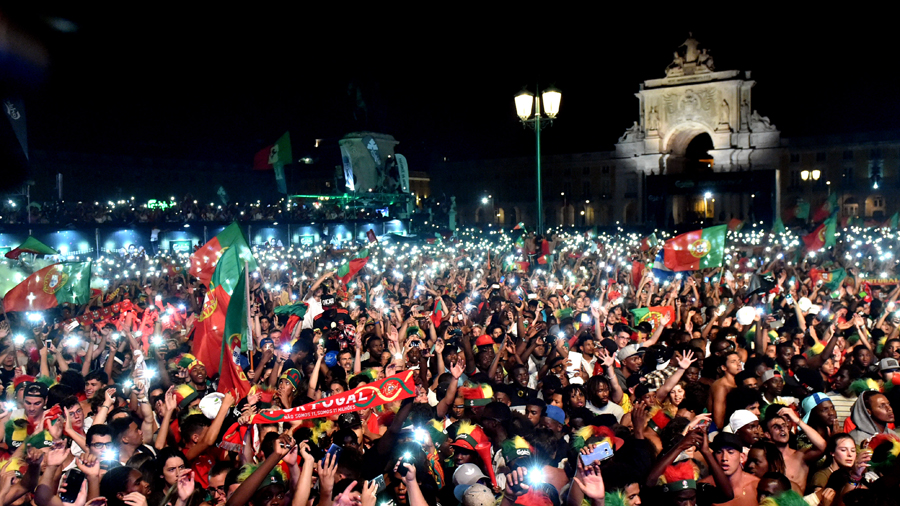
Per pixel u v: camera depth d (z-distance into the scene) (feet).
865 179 284.00
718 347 32.53
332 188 264.93
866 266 86.48
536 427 25.02
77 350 38.65
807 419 25.12
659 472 19.01
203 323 33.81
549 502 18.38
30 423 24.59
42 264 61.31
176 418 26.21
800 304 48.67
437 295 53.42
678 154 327.06
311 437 23.15
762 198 238.89
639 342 39.75
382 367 33.42
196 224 145.18
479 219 346.33
